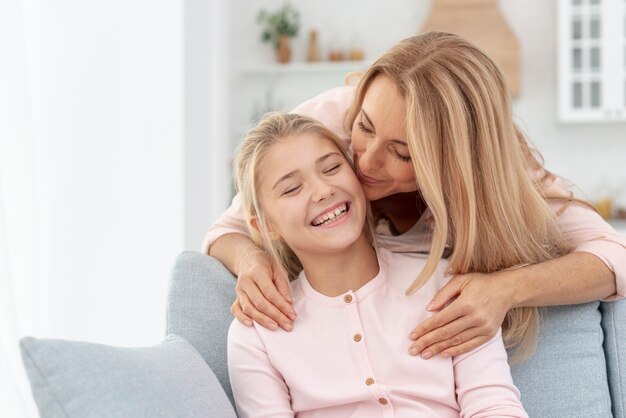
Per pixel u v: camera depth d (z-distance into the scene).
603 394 1.50
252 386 1.39
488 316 1.34
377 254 1.50
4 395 1.67
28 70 2.32
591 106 4.50
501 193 1.41
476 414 1.31
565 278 1.43
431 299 1.42
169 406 1.15
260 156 1.41
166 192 2.96
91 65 2.53
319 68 4.86
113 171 2.62
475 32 4.69
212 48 4.09
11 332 1.73
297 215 1.37
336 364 1.38
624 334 1.54
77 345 1.14
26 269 1.94
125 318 2.64
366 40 4.92
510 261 1.45
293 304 1.45
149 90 2.85
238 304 1.47
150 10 2.86
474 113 1.38
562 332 1.52
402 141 1.37
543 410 1.48
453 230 1.44
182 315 1.58
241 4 5.00
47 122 2.40
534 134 4.74
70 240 2.45
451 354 1.34
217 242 1.69
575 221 1.57
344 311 1.42
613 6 4.41
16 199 1.93
